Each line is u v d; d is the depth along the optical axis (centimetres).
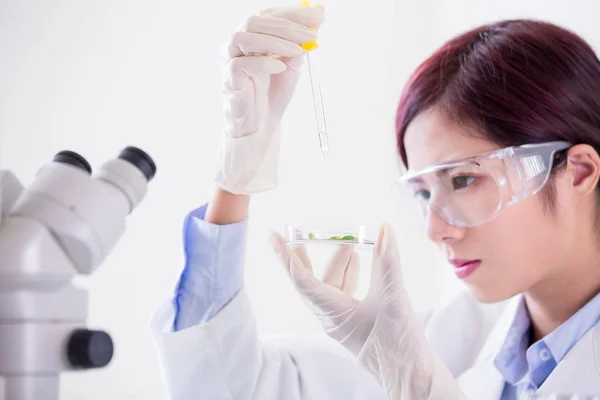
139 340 257
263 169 124
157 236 262
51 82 262
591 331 111
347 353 144
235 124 118
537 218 103
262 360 130
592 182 104
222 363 120
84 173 77
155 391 255
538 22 111
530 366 120
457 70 107
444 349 153
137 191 81
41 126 260
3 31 260
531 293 119
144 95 267
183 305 120
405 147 114
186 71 269
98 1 266
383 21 279
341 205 271
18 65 261
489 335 148
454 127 104
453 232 105
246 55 116
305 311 262
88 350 70
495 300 107
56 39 263
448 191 104
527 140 102
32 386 67
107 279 259
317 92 125
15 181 77
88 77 264
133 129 265
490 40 109
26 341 67
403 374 125
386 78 276
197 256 120
